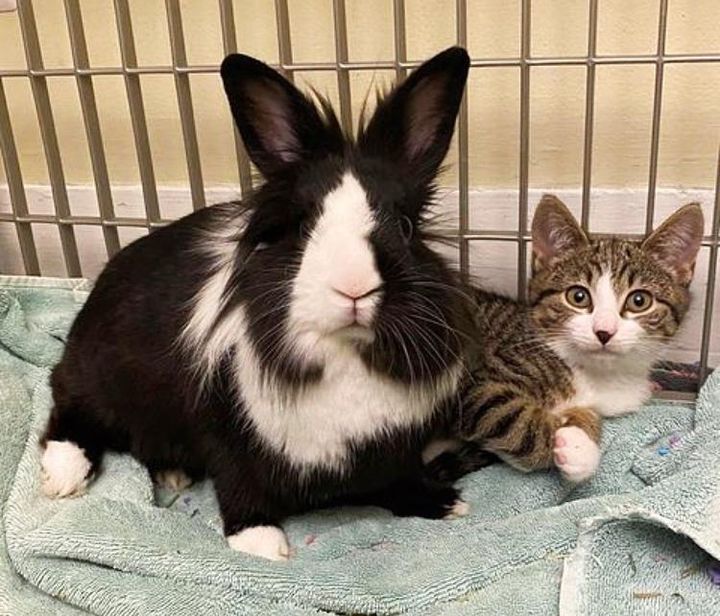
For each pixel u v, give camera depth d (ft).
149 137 1.75
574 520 1.12
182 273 1.20
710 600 1.02
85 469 1.25
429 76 1.09
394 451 1.14
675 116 1.55
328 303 0.95
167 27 1.65
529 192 1.65
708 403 1.34
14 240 1.88
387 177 1.05
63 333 1.60
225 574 1.07
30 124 1.82
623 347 1.27
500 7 1.53
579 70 1.55
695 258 1.35
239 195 1.61
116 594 1.05
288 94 1.07
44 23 1.71
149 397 1.22
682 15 1.48
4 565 1.11
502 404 1.28
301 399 1.06
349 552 1.17
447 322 1.07
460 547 1.13
